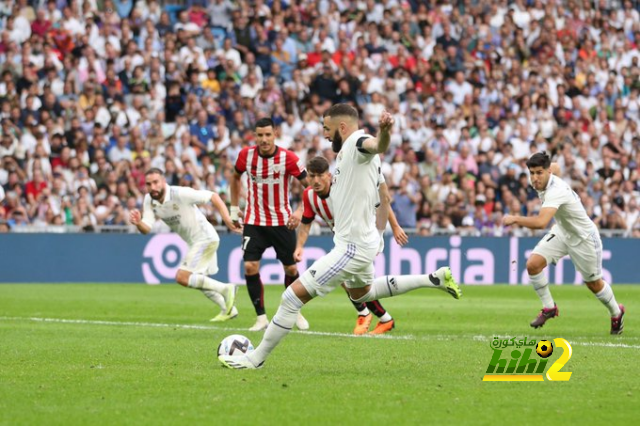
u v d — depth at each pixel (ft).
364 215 55.83
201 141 172.14
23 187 158.10
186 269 92.07
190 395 46.19
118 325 86.33
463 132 182.70
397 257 163.12
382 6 201.77
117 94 174.09
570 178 188.75
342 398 45.44
